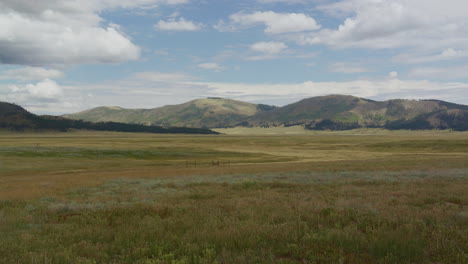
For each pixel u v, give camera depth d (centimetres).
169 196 1794
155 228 989
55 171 4909
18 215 1260
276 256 748
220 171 4041
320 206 1323
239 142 19100
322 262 684
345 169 3738
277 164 5606
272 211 1230
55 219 1177
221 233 878
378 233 855
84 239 898
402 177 2562
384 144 13662
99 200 1697
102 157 7719
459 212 1156
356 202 1384
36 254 718
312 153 10644
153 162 6825
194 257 685
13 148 8019
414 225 959
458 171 2973
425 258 700
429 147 11800
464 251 734
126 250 776
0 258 704
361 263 677
